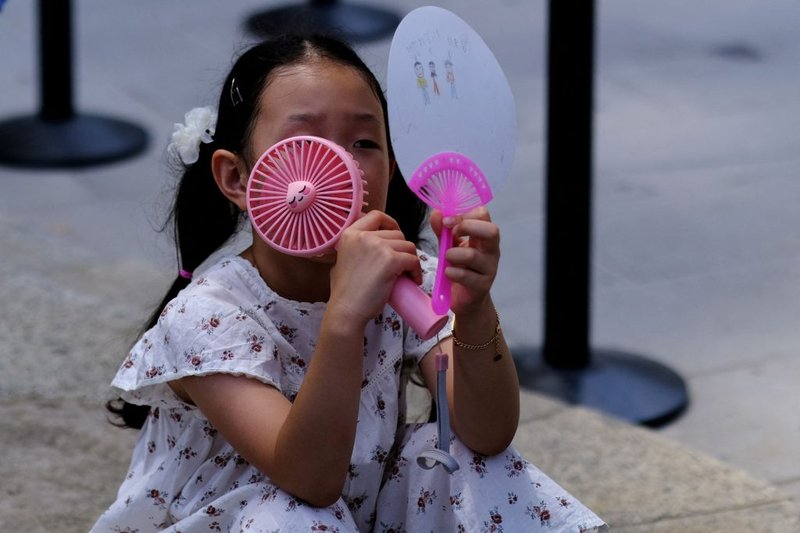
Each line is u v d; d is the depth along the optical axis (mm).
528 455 7324
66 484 6996
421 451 4754
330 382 4152
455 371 4574
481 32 16562
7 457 7234
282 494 4395
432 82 4129
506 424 4641
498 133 4250
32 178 12469
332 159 4242
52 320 9062
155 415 4910
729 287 10055
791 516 6633
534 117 13828
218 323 4512
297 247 4285
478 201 4230
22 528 6523
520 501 4656
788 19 16734
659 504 6770
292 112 4465
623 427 7695
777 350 9000
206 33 16609
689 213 11492
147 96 14523
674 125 13570
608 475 7094
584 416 7844
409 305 4141
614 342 9148
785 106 14008
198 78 15016
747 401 8266
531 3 17797
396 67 4070
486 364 4516
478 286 4188
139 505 4809
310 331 4766
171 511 4762
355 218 4230
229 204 5172
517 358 8797
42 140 12969
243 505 4500
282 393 4613
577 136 8211
